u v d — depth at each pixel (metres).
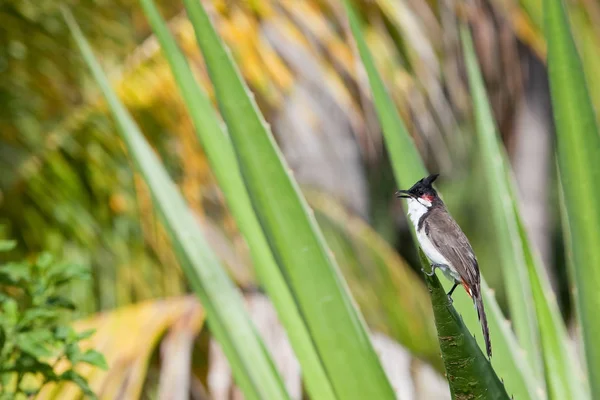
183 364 9.45
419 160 6.73
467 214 23.91
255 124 5.80
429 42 12.72
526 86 18.62
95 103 11.38
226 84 5.79
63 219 11.52
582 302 4.94
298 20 11.82
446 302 4.52
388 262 13.08
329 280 5.81
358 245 13.10
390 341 11.23
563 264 23.09
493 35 14.15
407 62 12.49
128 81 11.30
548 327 6.47
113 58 11.62
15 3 11.52
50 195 11.50
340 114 14.73
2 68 11.53
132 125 6.33
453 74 13.39
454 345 4.57
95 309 11.45
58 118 11.61
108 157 11.53
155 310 10.02
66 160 11.51
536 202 20.78
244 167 5.82
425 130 12.78
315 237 5.82
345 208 13.85
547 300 6.51
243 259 11.73
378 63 12.16
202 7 5.77
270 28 12.06
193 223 6.31
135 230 11.61
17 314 7.66
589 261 4.91
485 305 6.93
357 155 16.31
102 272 11.55
